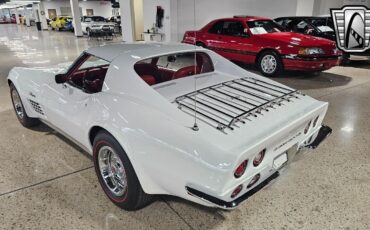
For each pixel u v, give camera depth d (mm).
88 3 34188
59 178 2615
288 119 1979
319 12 13070
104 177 2270
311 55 6078
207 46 7809
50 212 2170
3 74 7523
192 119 1847
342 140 3400
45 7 34250
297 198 2342
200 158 1620
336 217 2127
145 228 2008
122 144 1918
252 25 7117
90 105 2262
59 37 19469
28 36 20781
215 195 1593
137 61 2258
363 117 4160
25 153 3088
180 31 10867
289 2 12922
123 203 2137
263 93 2365
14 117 4188
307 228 2023
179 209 2209
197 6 10789
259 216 2139
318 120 2352
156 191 1957
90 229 1997
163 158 1764
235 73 2777
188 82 2477
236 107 2070
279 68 6555
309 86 5953
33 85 3176
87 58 2559
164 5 10734
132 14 12742
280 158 1989
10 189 2455
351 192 2420
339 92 5496
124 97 2088
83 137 2412
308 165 2844
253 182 1770
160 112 1902
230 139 1695
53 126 3072
